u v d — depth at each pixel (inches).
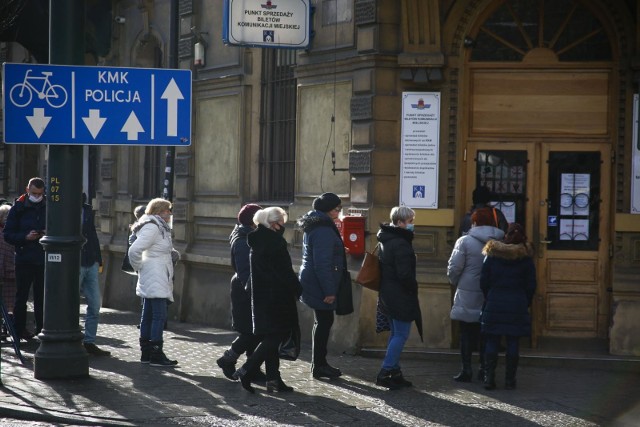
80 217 973.8
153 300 1069.1
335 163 1234.0
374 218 1165.7
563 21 1175.6
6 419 819.4
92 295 1133.1
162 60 1669.5
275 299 919.0
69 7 946.7
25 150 2132.1
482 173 1184.8
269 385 933.8
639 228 1142.3
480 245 1002.7
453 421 826.8
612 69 1165.7
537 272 1177.4
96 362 1083.9
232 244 1000.9
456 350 1143.0
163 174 1676.9
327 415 839.7
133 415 823.7
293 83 1353.3
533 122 1179.9
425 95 1168.2
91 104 941.8
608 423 830.5
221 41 1483.8
